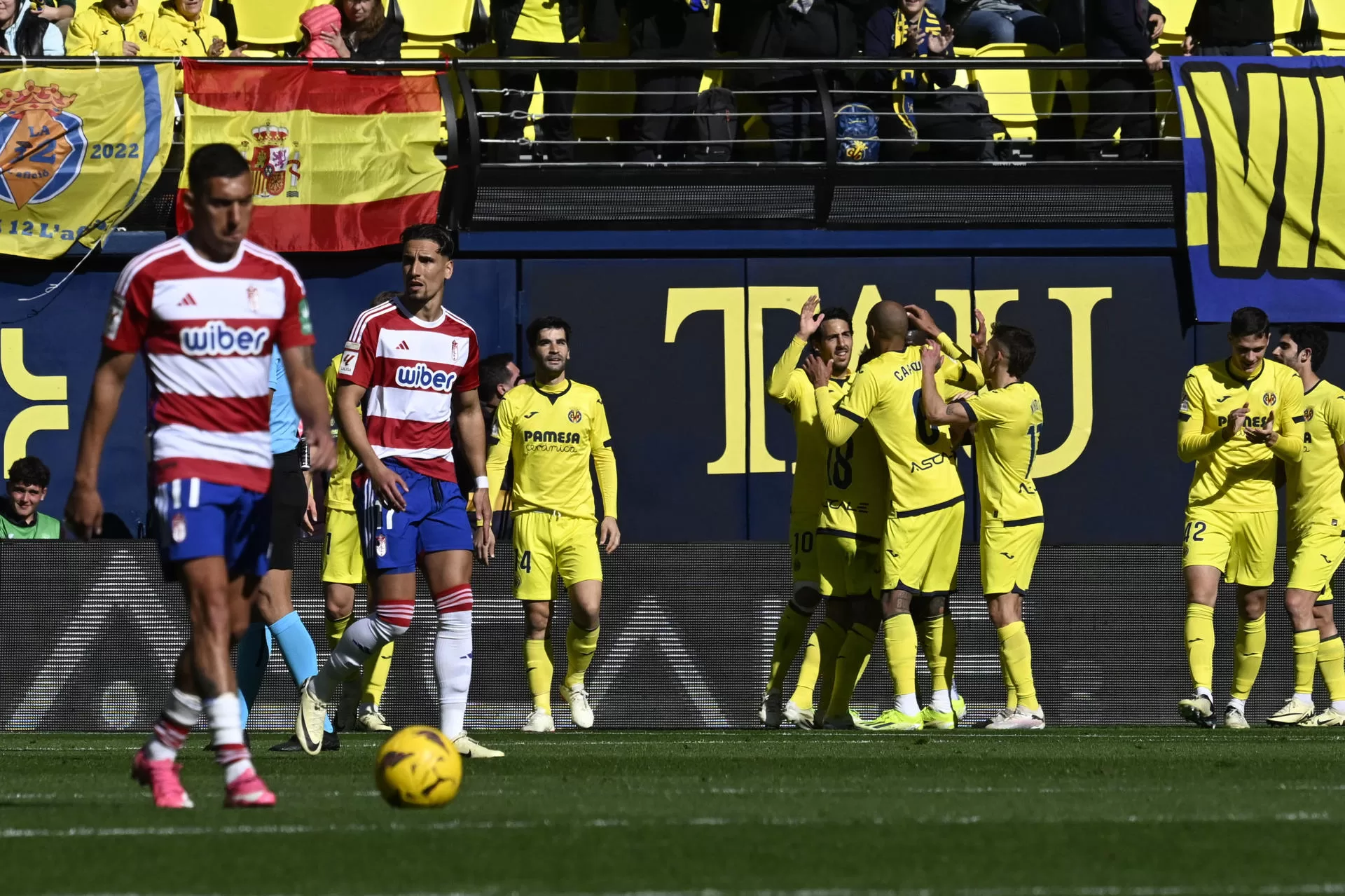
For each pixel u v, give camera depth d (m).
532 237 39.75
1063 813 16.83
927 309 40.38
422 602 34.62
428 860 13.28
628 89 44.16
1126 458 40.62
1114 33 40.91
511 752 25.94
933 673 33.44
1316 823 15.99
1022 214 40.44
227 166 16.11
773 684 33.91
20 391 38.72
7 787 19.81
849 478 32.41
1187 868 13.10
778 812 16.84
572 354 39.91
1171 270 40.81
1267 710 35.69
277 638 26.09
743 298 40.12
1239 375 32.19
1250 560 32.59
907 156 40.94
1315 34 46.41
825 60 39.78
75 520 16.39
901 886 12.16
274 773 21.59
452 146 38.59
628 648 35.19
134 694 34.28
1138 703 35.53
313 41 40.94
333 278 38.84
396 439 23.67
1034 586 35.50
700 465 40.00
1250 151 40.03
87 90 37.50
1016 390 32.00
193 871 12.76
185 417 16.20
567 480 33.12
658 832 15.03
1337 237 40.19
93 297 38.97
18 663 34.16
